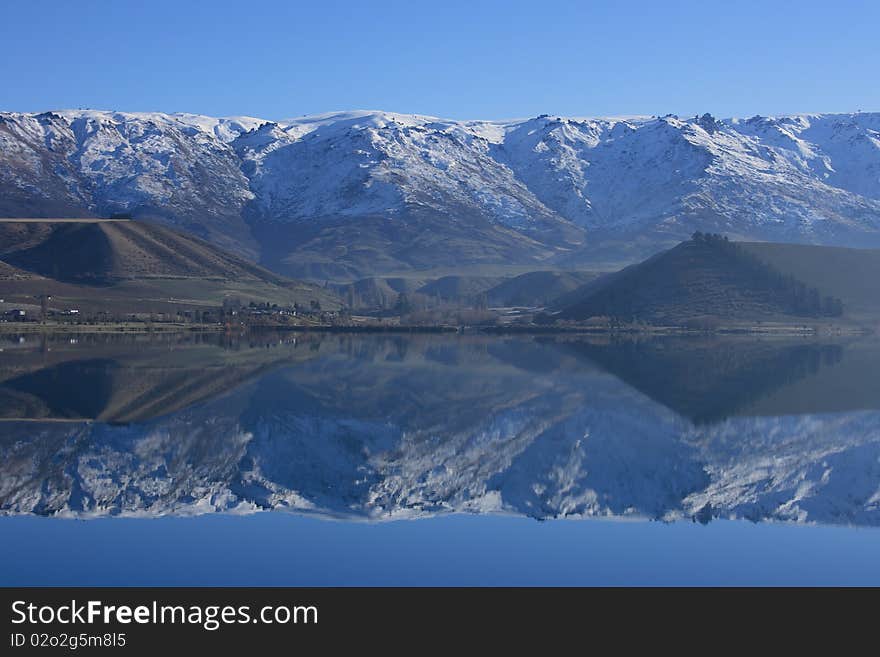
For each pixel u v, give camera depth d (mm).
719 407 108500
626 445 86250
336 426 93875
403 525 60250
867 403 111625
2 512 62406
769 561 53938
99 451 80250
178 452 80625
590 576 51250
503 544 56531
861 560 54312
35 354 165625
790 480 73500
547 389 123688
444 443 86375
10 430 88562
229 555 54062
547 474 74750
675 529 60188
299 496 67375
